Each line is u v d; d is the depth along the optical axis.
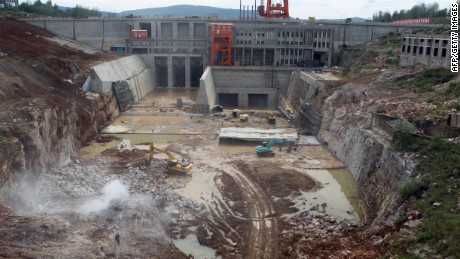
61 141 51.72
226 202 43.22
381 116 49.25
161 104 90.00
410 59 75.44
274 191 45.75
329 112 66.12
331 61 108.94
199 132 69.44
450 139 38.31
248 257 33.16
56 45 92.19
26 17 115.56
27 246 28.28
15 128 42.50
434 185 32.25
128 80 89.88
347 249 31.36
